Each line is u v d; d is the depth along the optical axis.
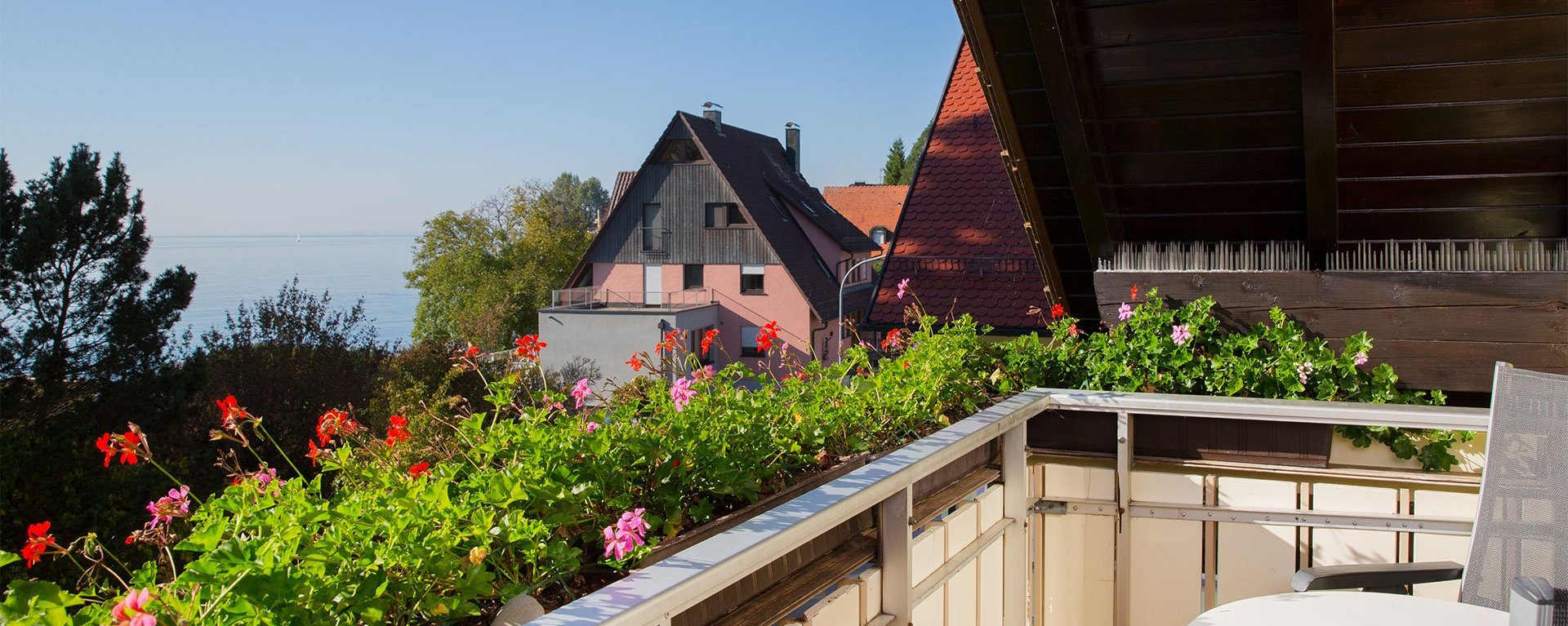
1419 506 2.56
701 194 32.00
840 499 1.53
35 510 12.88
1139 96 3.55
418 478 1.39
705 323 31.42
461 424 1.57
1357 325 3.41
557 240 39.19
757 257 31.58
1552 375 1.93
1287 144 3.54
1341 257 3.54
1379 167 3.57
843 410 2.17
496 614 1.19
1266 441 2.67
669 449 1.58
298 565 1.11
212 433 1.49
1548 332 3.20
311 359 19.52
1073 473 2.84
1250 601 1.91
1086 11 3.28
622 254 32.78
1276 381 3.08
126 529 13.07
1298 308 3.44
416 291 39.59
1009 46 3.51
